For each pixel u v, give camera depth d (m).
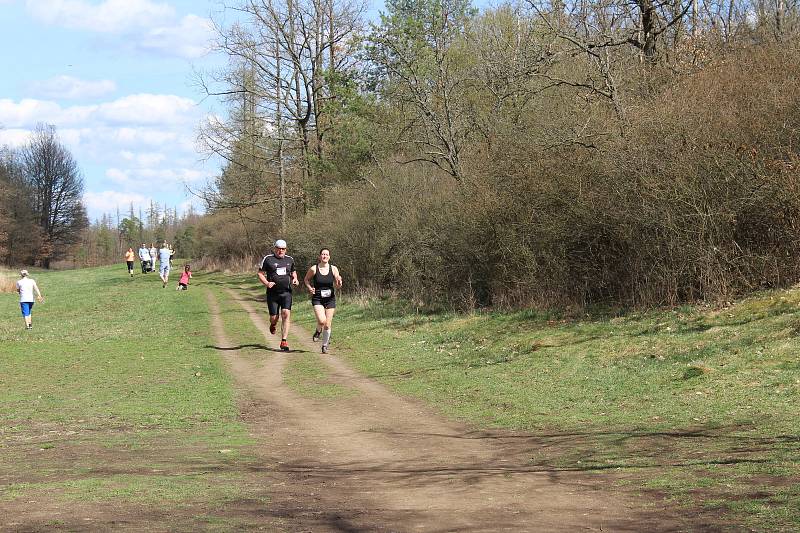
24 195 90.56
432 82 27.14
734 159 15.42
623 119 18.41
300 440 8.96
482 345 16.55
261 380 14.15
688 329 13.96
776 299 14.20
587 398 10.74
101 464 7.27
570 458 7.39
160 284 45.28
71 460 7.51
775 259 15.24
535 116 21.59
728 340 12.49
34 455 7.84
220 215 57.28
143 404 11.59
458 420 10.22
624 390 10.89
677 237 16.28
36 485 6.11
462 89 27.05
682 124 16.31
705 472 6.25
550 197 19.05
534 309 19.23
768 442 7.25
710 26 23.98
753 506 5.05
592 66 21.75
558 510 5.34
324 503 5.63
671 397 10.07
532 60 22.14
